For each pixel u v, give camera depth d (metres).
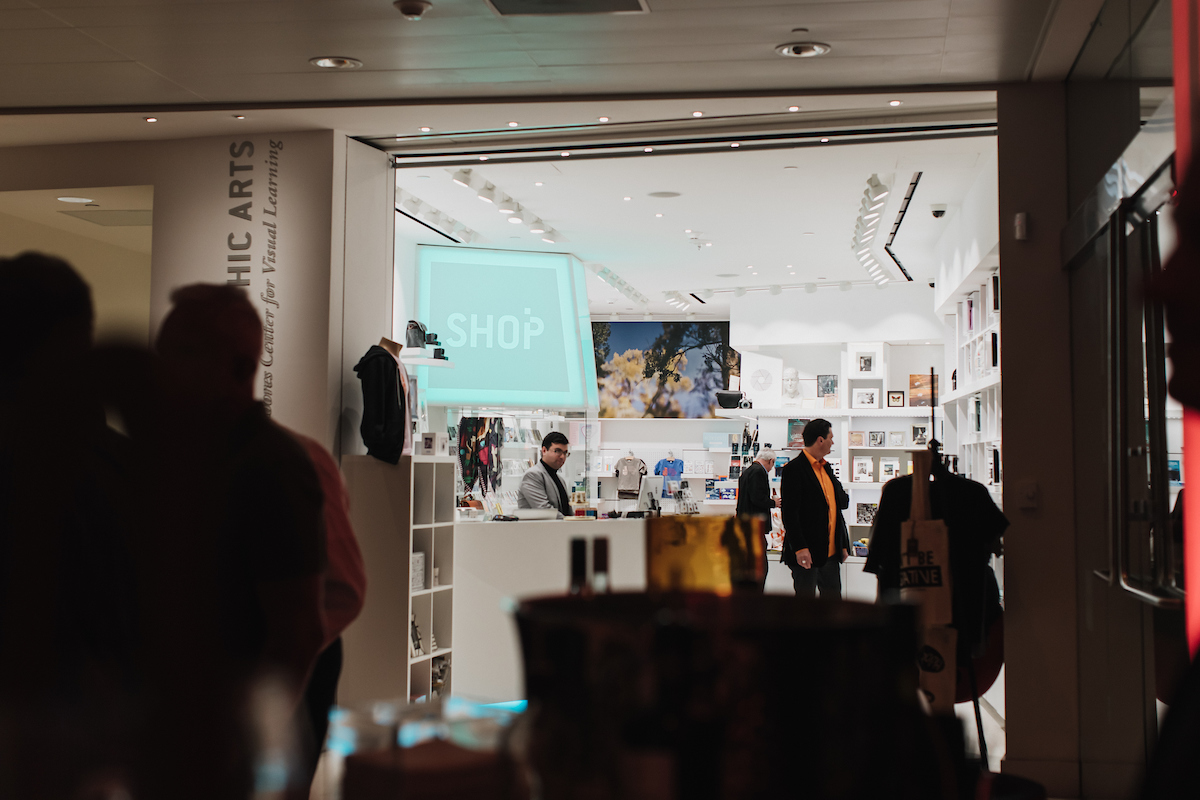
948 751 0.59
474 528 6.58
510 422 9.72
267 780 0.54
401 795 0.51
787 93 5.15
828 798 0.48
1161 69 2.89
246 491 1.51
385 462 5.67
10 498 1.22
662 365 15.25
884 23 4.26
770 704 0.48
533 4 4.13
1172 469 2.86
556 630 0.52
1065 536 4.73
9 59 4.82
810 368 13.02
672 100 5.24
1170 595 2.85
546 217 8.67
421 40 4.55
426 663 5.96
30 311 1.27
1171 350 0.46
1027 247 4.86
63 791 0.51
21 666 1.12
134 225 7.45
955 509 4.19
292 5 4.18
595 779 0.49
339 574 2.10
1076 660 4.67
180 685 0.57
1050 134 4.89
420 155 6.28
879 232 9.28
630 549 6.95
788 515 7.36
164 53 4.74
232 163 5.93
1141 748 3.39
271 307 5.81
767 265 10.81
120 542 1.23
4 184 6.23
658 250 10.05
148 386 1.28
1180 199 0.46
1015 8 4.07
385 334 6.27
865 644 0.50
